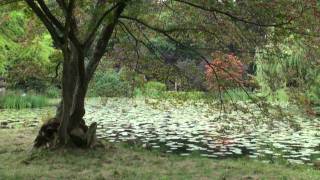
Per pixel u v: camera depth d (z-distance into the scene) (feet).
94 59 32.81
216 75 31.83
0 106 87.30
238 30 29.50
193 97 37.19
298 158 35.01
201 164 30.81
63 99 33.45
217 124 58.54
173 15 34.24
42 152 32.40
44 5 28.32
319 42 24.50
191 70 36.45
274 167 30.48
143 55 38.34
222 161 32.42
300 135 48.14
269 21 25.20
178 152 37.19
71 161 30.35
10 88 102.32
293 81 29.99
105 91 49.78
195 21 32.63
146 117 70.13
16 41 68.69
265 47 28.30
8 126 54.54
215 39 32.55
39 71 46.11
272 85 30.09
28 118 66.23
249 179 26.40
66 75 33.17
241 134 48.42
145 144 40.86
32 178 25.49
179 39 34.01
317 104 60.39
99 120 65.05
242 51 30.19
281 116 30.68
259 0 24.45
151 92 48.67
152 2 33.40
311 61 25.84
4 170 27.63
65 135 33.65
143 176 26.48
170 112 79.15
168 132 50.75
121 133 49.88
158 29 32.50
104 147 35.29
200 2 27.07
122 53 39.17
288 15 23.97
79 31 34.01
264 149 39.22
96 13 27.58
